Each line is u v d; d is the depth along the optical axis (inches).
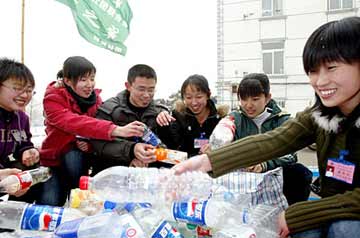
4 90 72.0
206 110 91.4
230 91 318.3
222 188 53.6
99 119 81.4
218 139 72.6
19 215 47.8
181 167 50.4
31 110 126.0
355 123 43.6
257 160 51.3
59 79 92.0
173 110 94.5
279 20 335.0
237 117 86.3
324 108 47.0
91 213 47.8
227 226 44.4
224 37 357.1
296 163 84.2
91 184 53.2
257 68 346.0
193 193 49.1
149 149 69.7
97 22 164.4
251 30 346.0
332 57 41.3
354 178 45.0
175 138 90.0
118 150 74.0
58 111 82.4
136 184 50.2
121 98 88.5
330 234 44.0
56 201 88.4
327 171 48.2
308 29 325.7
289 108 332.8
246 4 346.0
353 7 312.3
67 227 42.0
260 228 46.4
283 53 335.9
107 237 39.4
